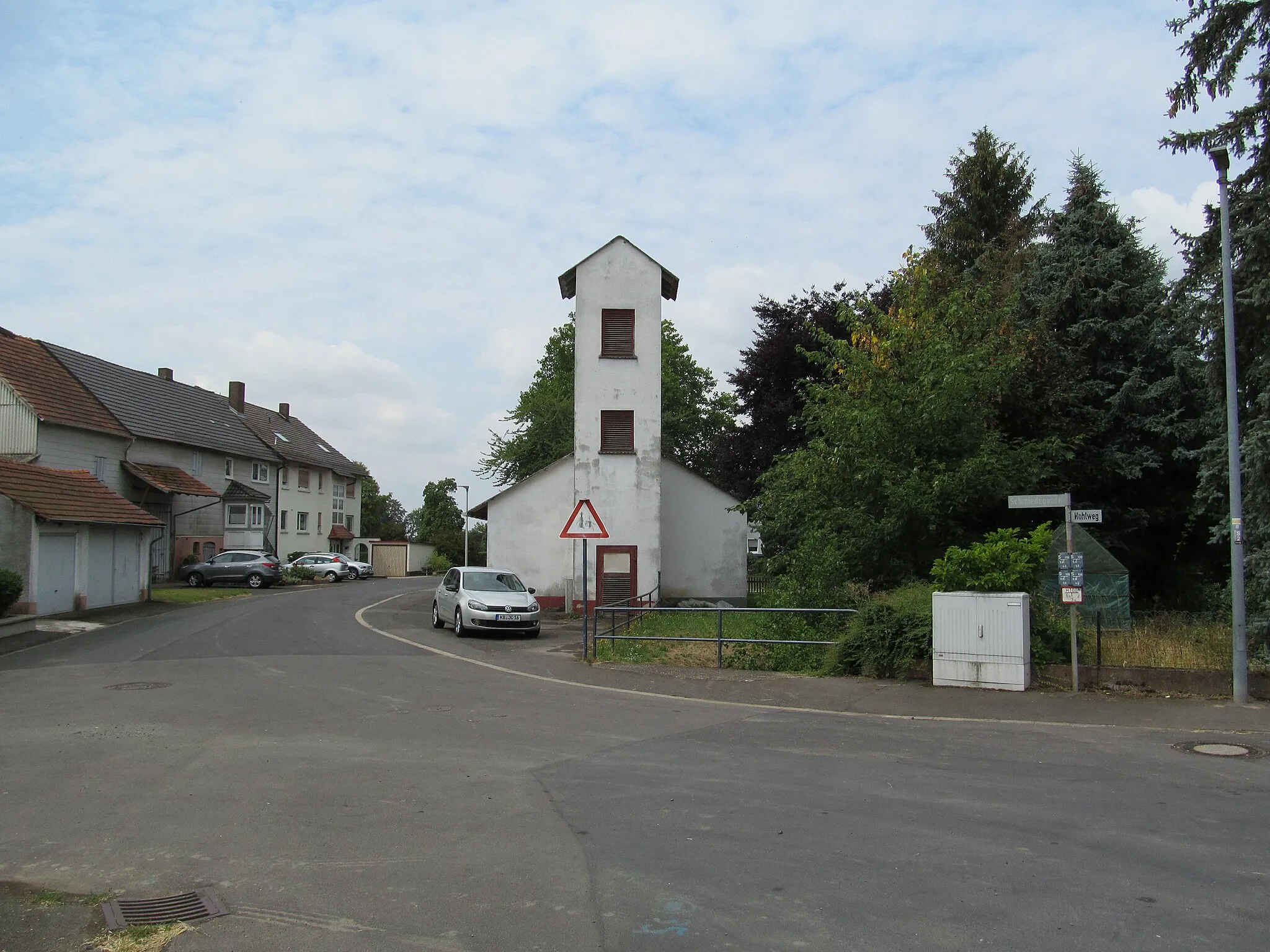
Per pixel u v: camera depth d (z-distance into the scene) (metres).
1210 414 20.50
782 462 20.17
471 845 6.02
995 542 12.98
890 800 7.00
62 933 4.76
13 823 6.58
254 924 4.82
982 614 12.20
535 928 4.69
